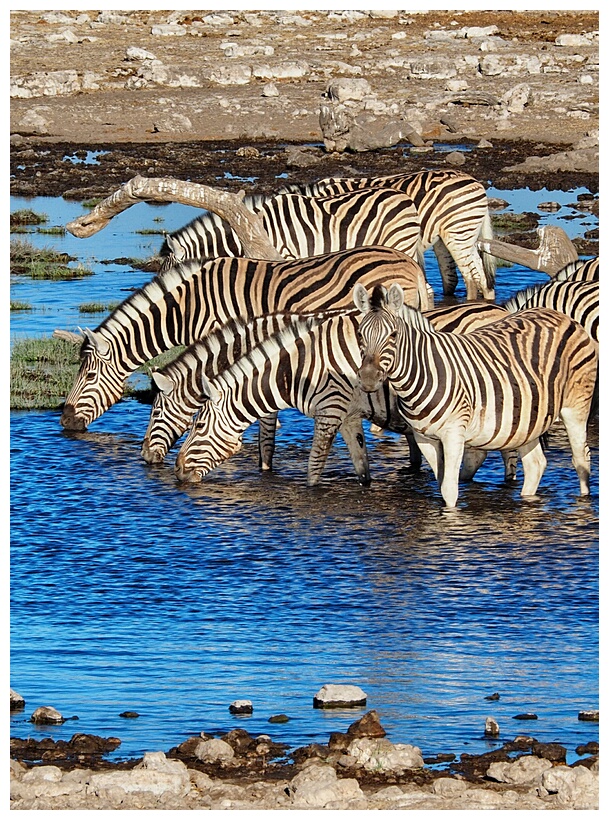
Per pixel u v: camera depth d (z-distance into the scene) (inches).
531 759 673.6
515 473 1261.1
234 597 970.7
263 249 1546.5
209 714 769.6
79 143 3612.2
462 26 5477.4
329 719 759.7
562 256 1894.7
